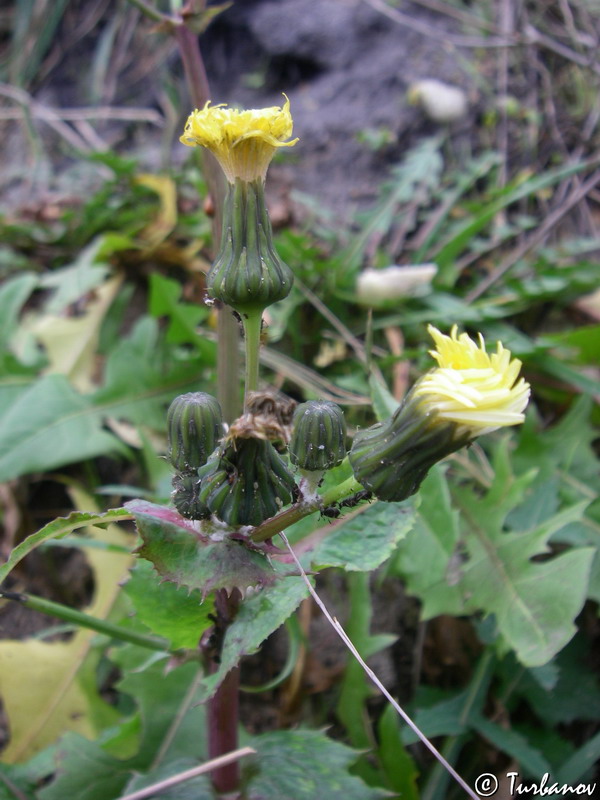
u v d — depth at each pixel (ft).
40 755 0.34
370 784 0.32
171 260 0.52
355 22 0.65
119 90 0.69
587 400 0.41
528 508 0.37
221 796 0.28
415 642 0.40
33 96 0.71
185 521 0.24
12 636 0.43
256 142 0.21
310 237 0.53
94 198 0.54
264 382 0.44
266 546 0.24
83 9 0.73
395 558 0.34
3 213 0.56
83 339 0.48
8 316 0.46
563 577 0.30
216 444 0.23
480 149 0.60
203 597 0.23
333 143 0.60
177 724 0.33
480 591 0.32
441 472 0.33
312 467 0.22
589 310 0.50
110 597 0.38
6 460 0.40
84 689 0.36
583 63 0.59
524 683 0.35
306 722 0.38
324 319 0.48
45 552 0.44
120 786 0.31
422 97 0.59
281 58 0.65
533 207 0.57
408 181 0.54
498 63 0.63
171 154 0.63
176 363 0.45
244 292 0.22
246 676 0.39
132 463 0.46
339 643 0.39
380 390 0.31
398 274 0.47
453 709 0.34
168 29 0.33
